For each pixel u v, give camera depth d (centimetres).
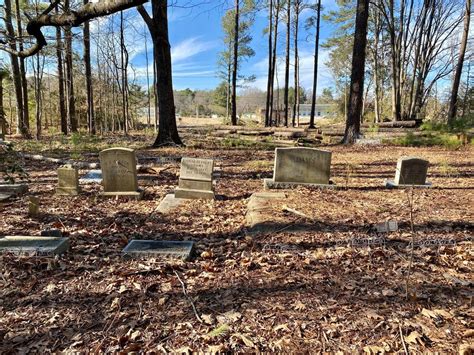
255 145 1497
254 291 304
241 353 223
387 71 3491
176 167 959
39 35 329
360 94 1502
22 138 1764
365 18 1416
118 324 258
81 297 298
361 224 469
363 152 1280
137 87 3750
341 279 320
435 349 219
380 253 374
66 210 566
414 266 342
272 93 2741
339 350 222
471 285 300
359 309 268
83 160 1062
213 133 1997
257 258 378
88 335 245
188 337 241
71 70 2136
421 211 521
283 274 336
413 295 279
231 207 593
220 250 408
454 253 370
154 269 347
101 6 261
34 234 451
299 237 430
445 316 254
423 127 1833
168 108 1385
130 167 651
